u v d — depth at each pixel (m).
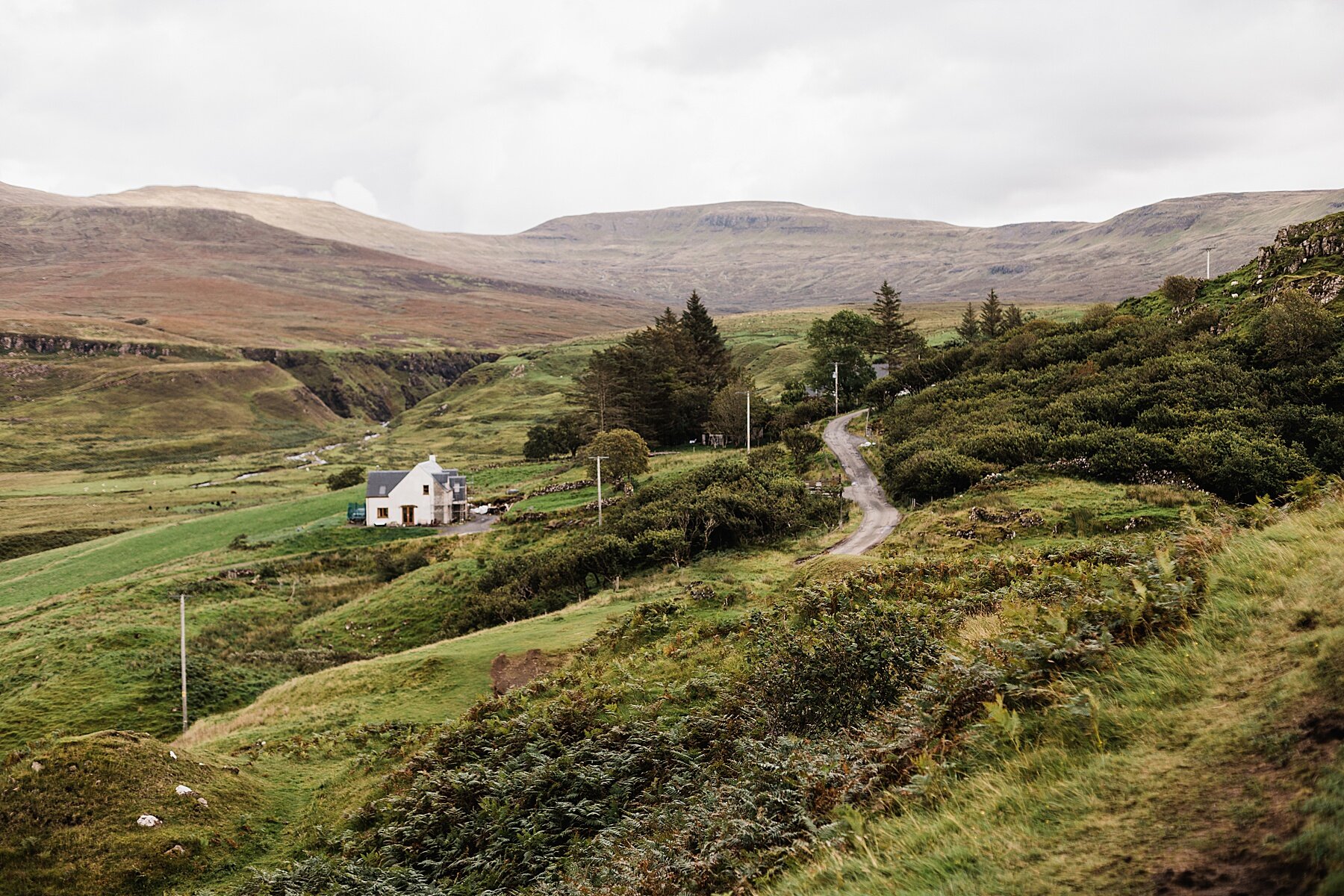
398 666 34.53
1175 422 54.91
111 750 20.72
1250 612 8.20
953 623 15.20
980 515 44.06
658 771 15.34
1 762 21.06
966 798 7.16
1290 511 12.05
